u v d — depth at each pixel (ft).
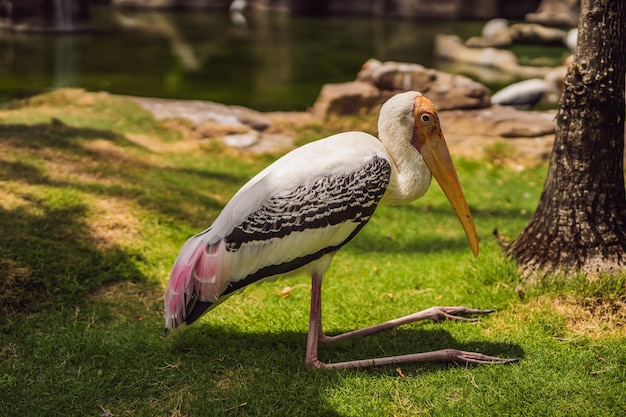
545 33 56.13
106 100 30.71
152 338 14.21
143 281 16.60
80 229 17.62
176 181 22.56
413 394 12.41
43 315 14.88
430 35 61.52
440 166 13.78
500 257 16.83
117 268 16.65
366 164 13.03
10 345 13.84
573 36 55.06
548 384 12.60
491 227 21.74
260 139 28.76
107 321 14.92
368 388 12.59
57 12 57.67
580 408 11.95
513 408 11.98
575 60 15.08
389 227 22.04
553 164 15.61
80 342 13.88
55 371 13.03
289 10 76.13
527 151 28.58
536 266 15.79
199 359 13.57
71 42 53.42
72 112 29.25
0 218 17.21
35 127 24.81
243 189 13.14
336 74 45.29
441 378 12.89
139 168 23.06
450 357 13.29
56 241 16.89
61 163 21.62
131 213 19.13
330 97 30.89
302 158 13.03
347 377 12.86
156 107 30.32
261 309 15.79
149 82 41.34
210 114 29.96
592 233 15.19
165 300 12.88
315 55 51.72
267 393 12.46
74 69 44.06
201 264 12.66
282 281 17.57
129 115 29.22
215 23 67.10
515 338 14.15
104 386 12.69
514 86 39.29
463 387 12.61
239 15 73.41
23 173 20.12
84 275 16.22
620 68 14.83
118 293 16.01
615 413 11.82
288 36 60.03
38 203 18.37
